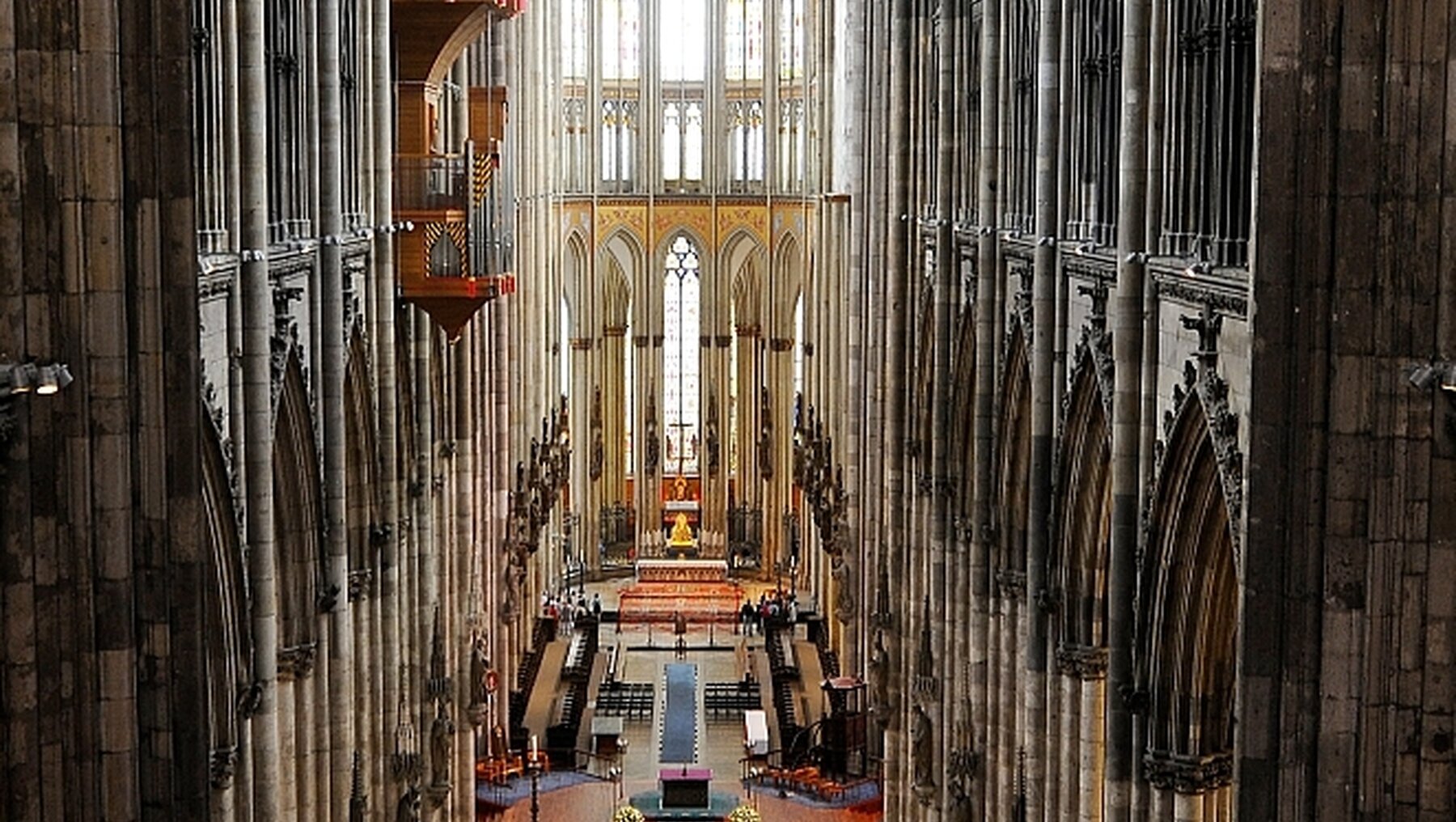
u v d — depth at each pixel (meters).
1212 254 30.48
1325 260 22.48
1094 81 38.44
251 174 32.47
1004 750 46.56
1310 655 22.95
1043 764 41.72
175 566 23.14
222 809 31.95
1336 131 22.39
